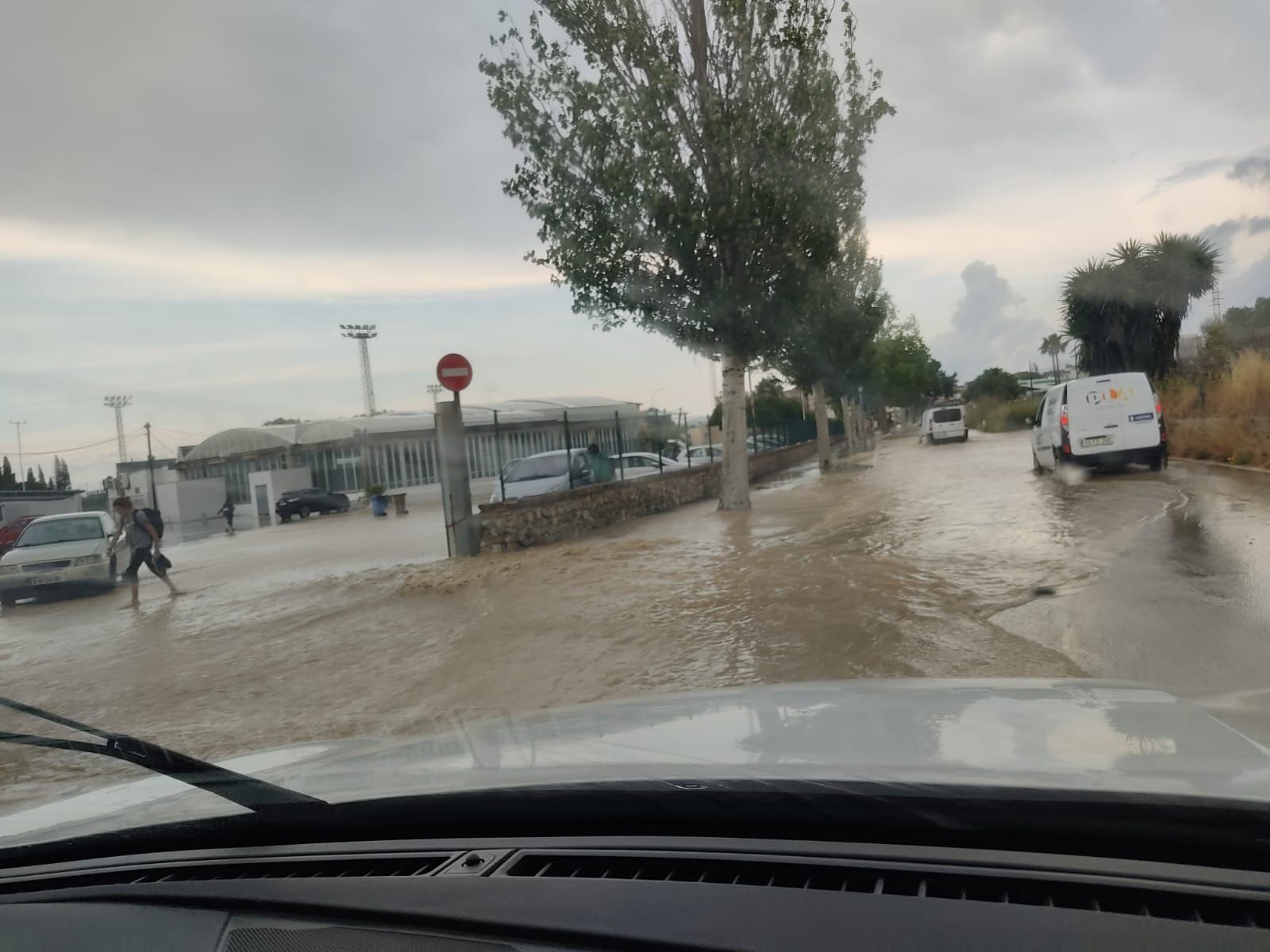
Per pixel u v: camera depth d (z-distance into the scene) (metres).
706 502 21.28
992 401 66.12
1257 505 10.77
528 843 1.64
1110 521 10.68
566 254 15.04
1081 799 1.36
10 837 1.98
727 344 16.19
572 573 10.52
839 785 1.47
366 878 1.59
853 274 26.39
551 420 24.72
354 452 41.28
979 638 6.00
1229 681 4.73
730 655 6.17
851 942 1.24
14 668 9.09
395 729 5.28
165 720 6.05
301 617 10.00
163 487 46.31
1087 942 1.18
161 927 1.61
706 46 14.95
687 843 1.53
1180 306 24.95
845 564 9.23
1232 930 1.18
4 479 63.88
